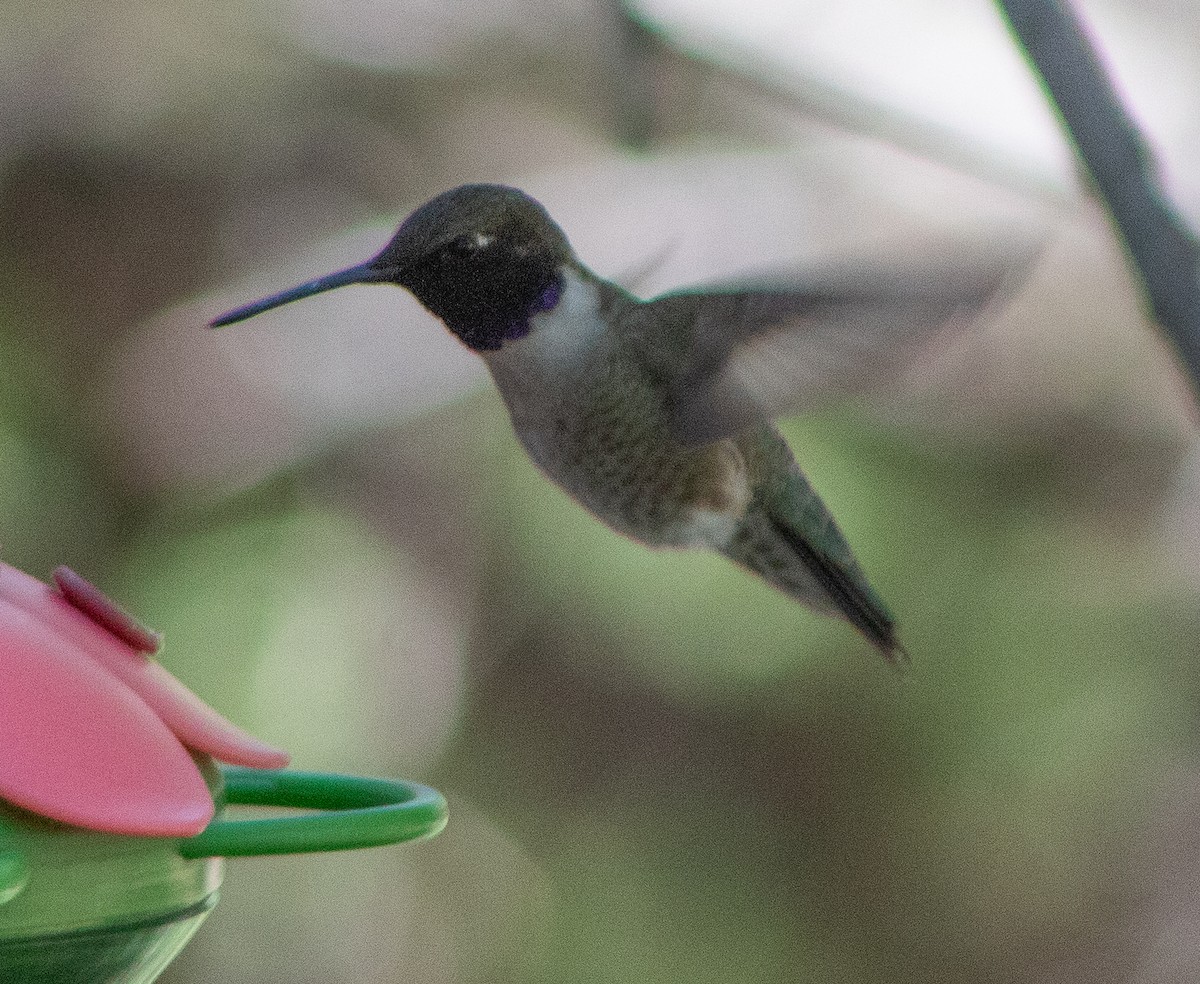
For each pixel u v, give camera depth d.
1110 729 9.98
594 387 5.66
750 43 6.93
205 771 4.79
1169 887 11.34
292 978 10.73
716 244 11.09
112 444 10.41
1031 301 10.73
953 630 9.74
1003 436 10.32
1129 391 10.65
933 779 10.34
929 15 7.98
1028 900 11.16
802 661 9.88
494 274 5.58
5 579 5.05
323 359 10.83
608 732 11.16
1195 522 10.45
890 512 9.41
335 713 9.26
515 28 11.47
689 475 5.77
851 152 10.81
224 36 11.17
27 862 4.27
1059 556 10.09
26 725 4.36
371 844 4.48
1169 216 3.36
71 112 11.04
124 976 4.56
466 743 11.14
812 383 4.55
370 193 11.56
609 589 9.82
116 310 10.97
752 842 11.02
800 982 10.88
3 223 10.91
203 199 11.24
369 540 10.31
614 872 11.02
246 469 10.46
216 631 9.38
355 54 11.32
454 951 10.99
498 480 10.48
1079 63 3.41
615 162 11.28
